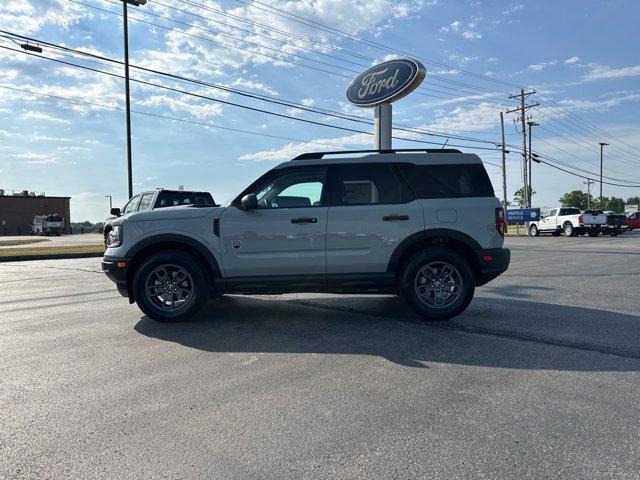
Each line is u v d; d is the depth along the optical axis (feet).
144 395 11.04
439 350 14.49
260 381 11.91
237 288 18.12
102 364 13.35
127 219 18.26
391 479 7.53
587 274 32.35
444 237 18.03
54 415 9.99
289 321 18.58
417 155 18.58
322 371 12.63
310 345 15.16
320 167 18.47
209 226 17.95
